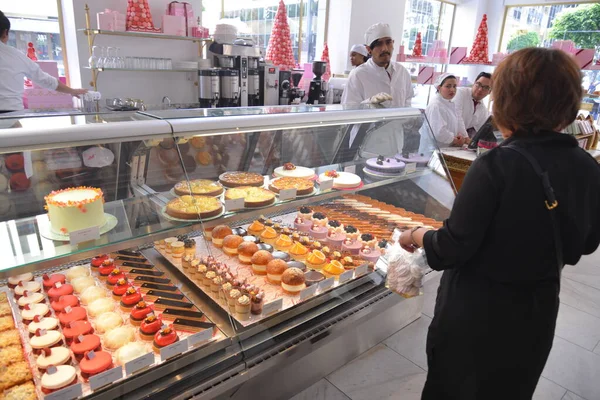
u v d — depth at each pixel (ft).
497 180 3.51
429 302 8.58
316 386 6.29
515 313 3.82
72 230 4.66
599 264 11.04
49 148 4.30
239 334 4.99
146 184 5.40
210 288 5.59
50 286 5.47
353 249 6.86
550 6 25.16
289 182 6.68
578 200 3.59
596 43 23.91
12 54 9.54
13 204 4.61
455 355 4.18
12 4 11.62
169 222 5.20
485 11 27.22
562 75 3.28
